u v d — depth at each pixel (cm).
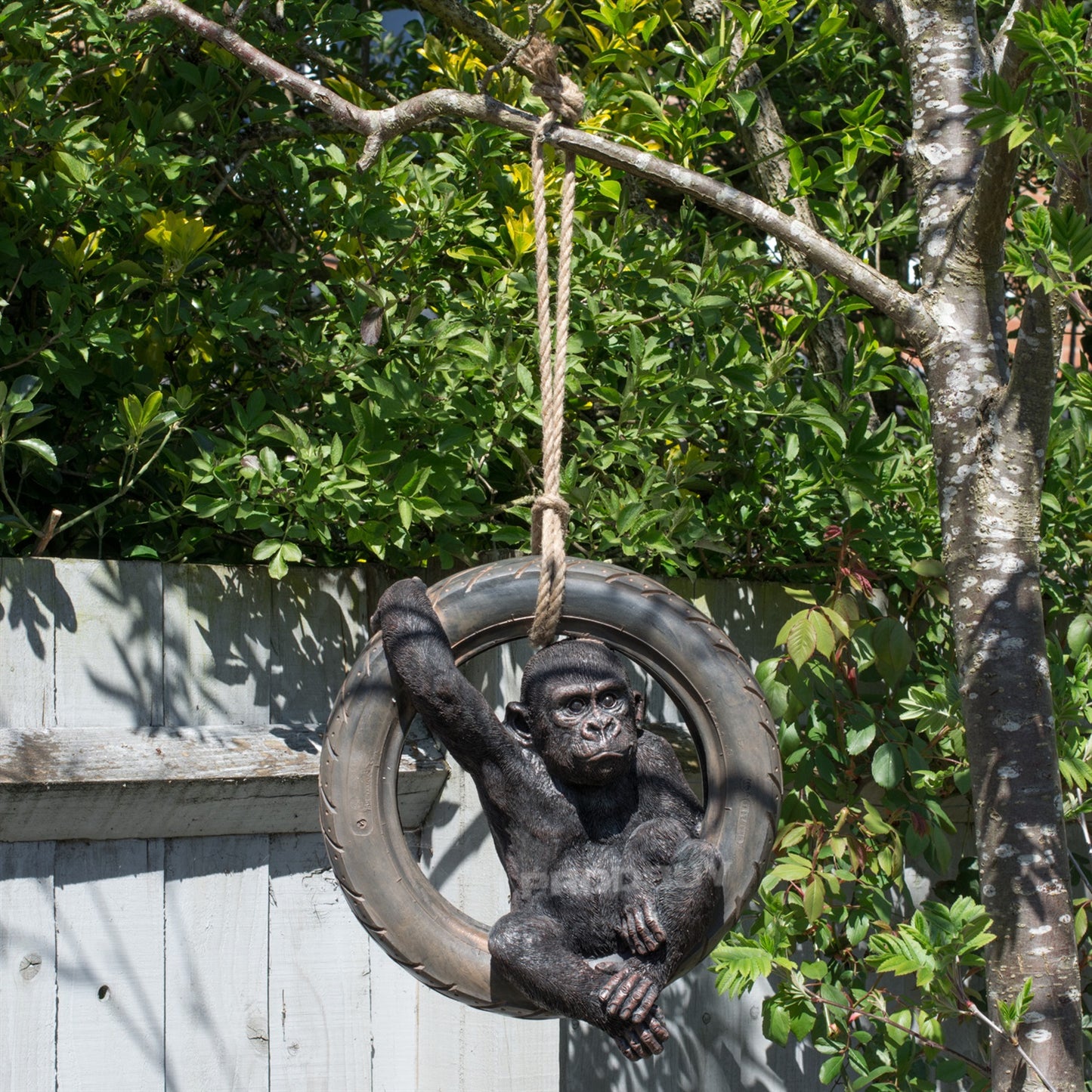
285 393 316
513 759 205
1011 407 261
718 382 317
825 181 327
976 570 262
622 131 356
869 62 405
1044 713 258
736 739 221
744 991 320
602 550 312
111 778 263
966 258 271
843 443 322
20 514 274
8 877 266
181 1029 279
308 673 296
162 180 320
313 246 338
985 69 289
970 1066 301
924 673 342
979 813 262
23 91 282
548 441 226
